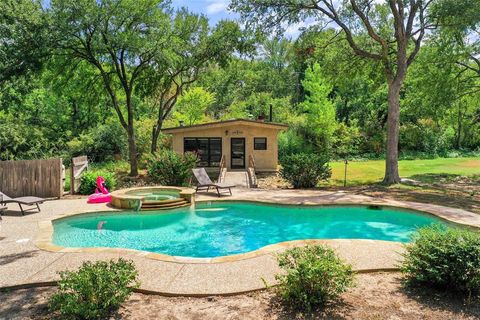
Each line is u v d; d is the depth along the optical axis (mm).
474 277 4898
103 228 10602
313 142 35062
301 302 4738
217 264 6398
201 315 4574
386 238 9633
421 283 5465
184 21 23453
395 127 18094
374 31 19359
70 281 4480
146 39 20547
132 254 6938
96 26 19141
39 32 17562
